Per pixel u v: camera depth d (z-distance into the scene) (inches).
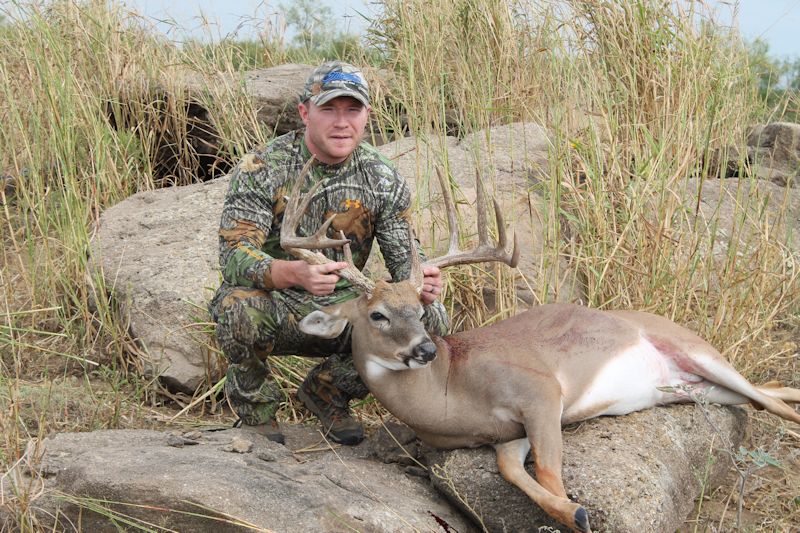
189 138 205.3
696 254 154.6
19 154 191.2
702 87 169.6
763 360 145.9
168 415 141.7
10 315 154.0
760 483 126.6
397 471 122.8
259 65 244.2
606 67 179.0
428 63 186.2
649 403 125.5
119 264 162.1
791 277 156.9
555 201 152.6
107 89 200.2
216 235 167.9
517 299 153.1
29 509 106.6
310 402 133.6
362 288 119.6
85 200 185.9
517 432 116.0
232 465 110.0
